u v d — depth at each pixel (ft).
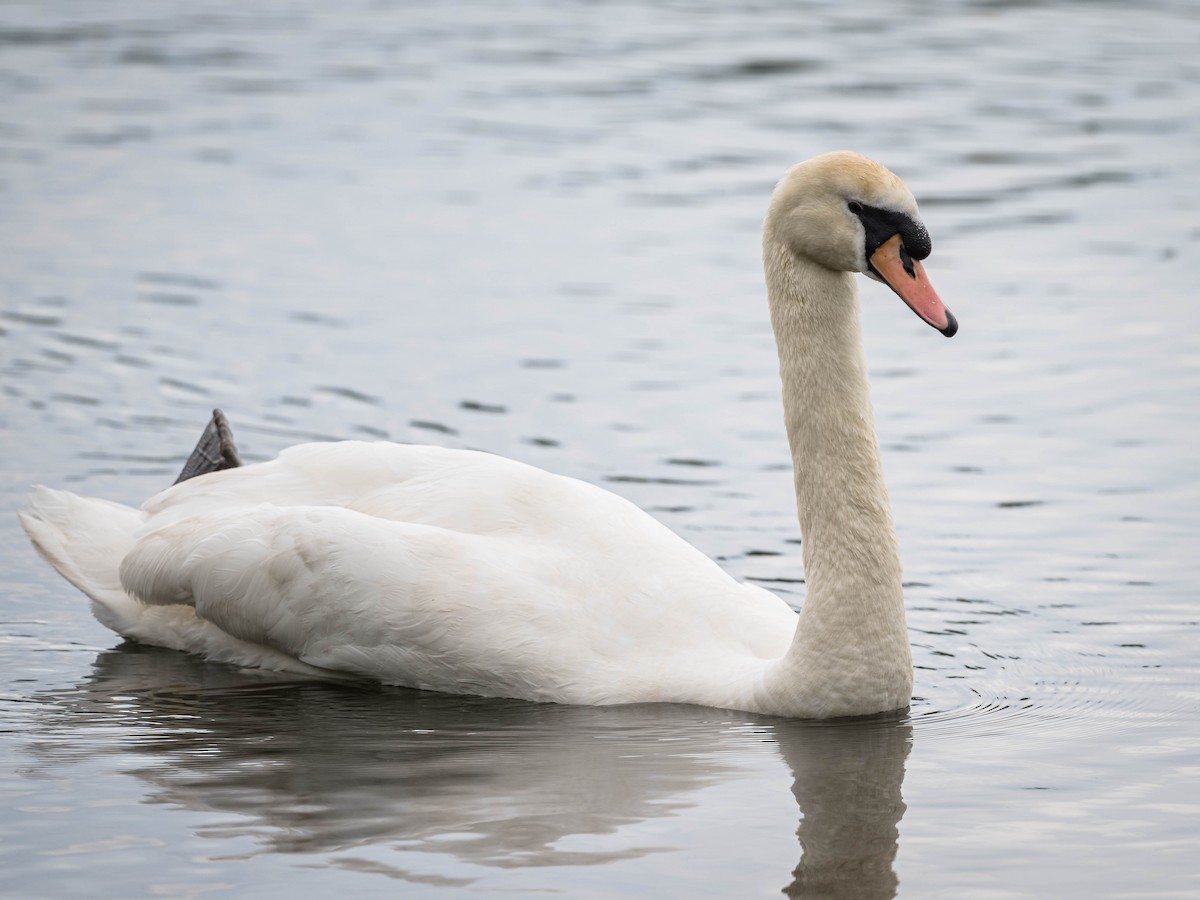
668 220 85.25
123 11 137.69
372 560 37.52
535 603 37.17
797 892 27.37
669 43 126.21
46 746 34.12
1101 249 81.35
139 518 42.55
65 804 30.86
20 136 99.09
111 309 69.92
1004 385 63.67
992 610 43.21
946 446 57.21
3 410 58.08
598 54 122.52
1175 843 29.53
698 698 36.40
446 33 129.90
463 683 37.45
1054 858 28.89
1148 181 92.94
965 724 35.63
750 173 93.04
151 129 101.50
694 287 75.31
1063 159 96.84
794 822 30.27
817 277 35.24
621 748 34.01
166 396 60.23
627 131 101.91
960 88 112.57
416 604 37.27
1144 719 35.94
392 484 40.06
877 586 35.24
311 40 127.13
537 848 28.99
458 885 27.53
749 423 58.95
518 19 135.74
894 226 34.50
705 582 38.24
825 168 34.76
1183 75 116.26
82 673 39.17
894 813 30.81
